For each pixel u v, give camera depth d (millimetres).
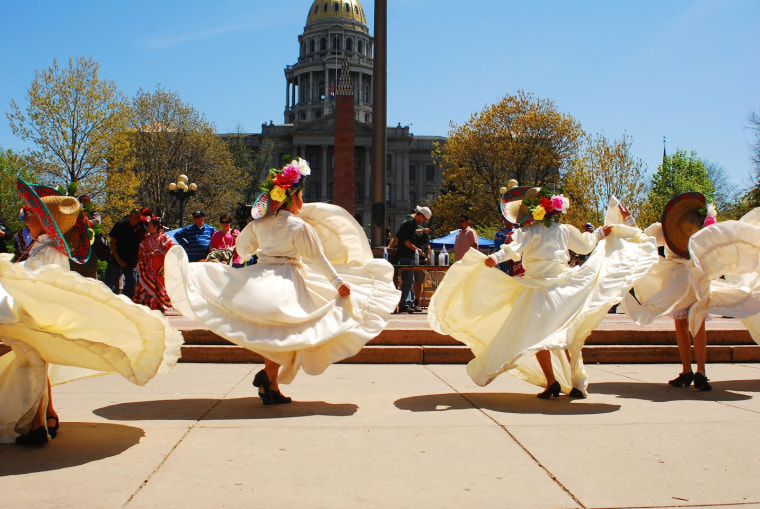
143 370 3807
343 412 4594
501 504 2762
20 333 3471
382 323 4773
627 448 3639
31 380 3539
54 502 2744
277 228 4723
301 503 2766
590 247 5312
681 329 5809
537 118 44281
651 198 46750
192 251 12188
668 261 5938
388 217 97125
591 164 38219
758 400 5117
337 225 5105
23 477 3078
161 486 2967
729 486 2990
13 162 38812
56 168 35250
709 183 58875
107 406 4766
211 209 48938
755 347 7543
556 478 3107
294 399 5098
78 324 3668
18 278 3354
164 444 3688
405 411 4633
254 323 4496
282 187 4684
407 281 12688
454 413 4566
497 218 44812
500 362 4891
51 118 34531
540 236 5133
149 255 10609
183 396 5199
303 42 126812
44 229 3766
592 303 4969
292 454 3506
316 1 127500
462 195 46906
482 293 5211
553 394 5145
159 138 46219
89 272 9820
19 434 3613
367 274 5094
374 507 2725
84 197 4273
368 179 95562
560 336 4785
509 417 4438
